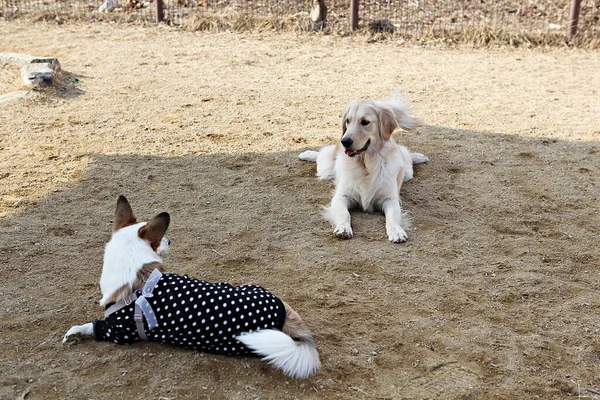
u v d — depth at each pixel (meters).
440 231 5.67
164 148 7.36
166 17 13.64
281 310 3.72
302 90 9.66
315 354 3.68
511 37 12.39
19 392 3.55
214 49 11.75
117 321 3.75
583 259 5.24
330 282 4.80
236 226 5.66
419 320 4.34
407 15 13.74
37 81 9.11
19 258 5.01
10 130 7.77
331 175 6.69
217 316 3.62
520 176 6.80
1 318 4.23
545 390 3.71
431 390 3.65
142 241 3.89
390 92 9.63
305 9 14.06
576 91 9.80
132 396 3.54
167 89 9.52
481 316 4.42
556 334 4.23
